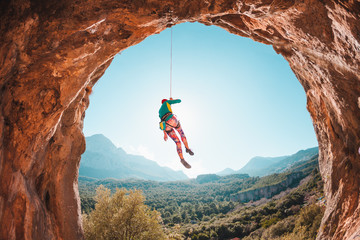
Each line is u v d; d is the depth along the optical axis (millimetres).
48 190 5047
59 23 3250
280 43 5973
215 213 106688
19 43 2986
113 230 13328
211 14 4652
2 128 3135
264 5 4191
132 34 4531
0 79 2969
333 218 5918
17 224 3221
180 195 189125
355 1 2811
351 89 4633
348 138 5816
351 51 3693
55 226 4938
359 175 5438
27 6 2844
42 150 4355
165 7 4156
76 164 6273
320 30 3986
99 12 3576
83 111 6535
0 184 3029
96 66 4668
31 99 3545
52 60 3568
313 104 7988
